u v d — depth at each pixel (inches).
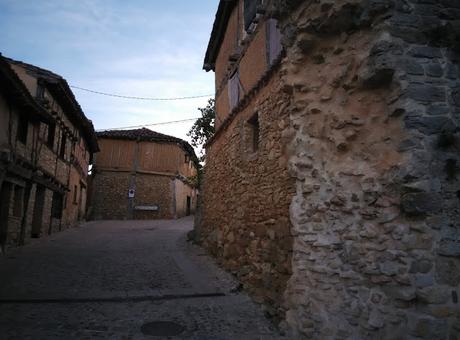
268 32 267.1
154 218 1051.9
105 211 1013.8
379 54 154.3
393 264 146.8
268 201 246.1
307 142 187.6
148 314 220.4
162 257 407.2
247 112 309.3
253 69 299.7
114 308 228.4
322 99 183.0
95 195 1016.2
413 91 150.3
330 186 175.5
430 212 141.8
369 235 156.6
